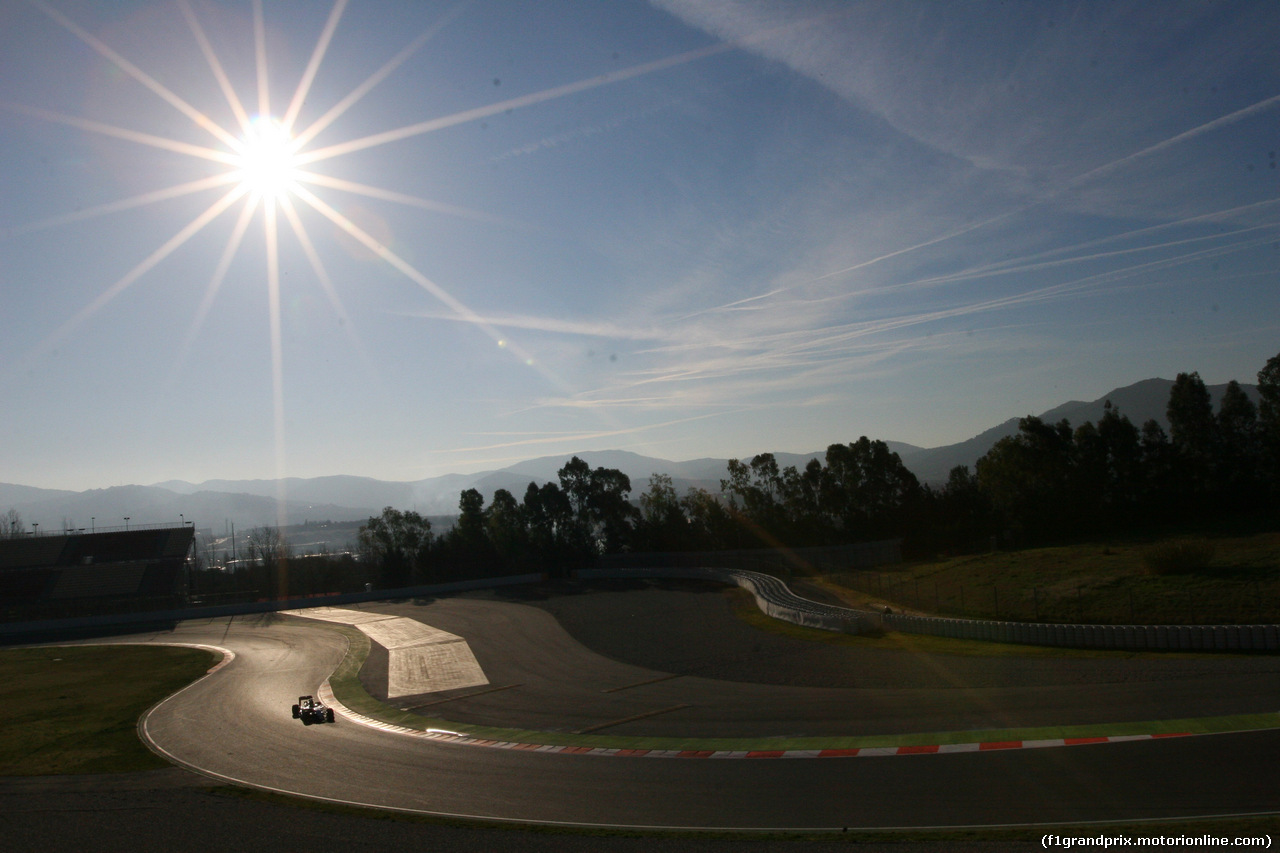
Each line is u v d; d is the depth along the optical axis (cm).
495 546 8425
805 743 1916
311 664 4031
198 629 5728
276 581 8294
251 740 2511
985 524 7081
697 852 1274
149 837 1619
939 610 3922
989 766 1584
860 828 1326
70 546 7831
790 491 7844
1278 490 5859
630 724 2320
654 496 8494
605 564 7881
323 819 1650
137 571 7431
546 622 4847
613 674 3203
